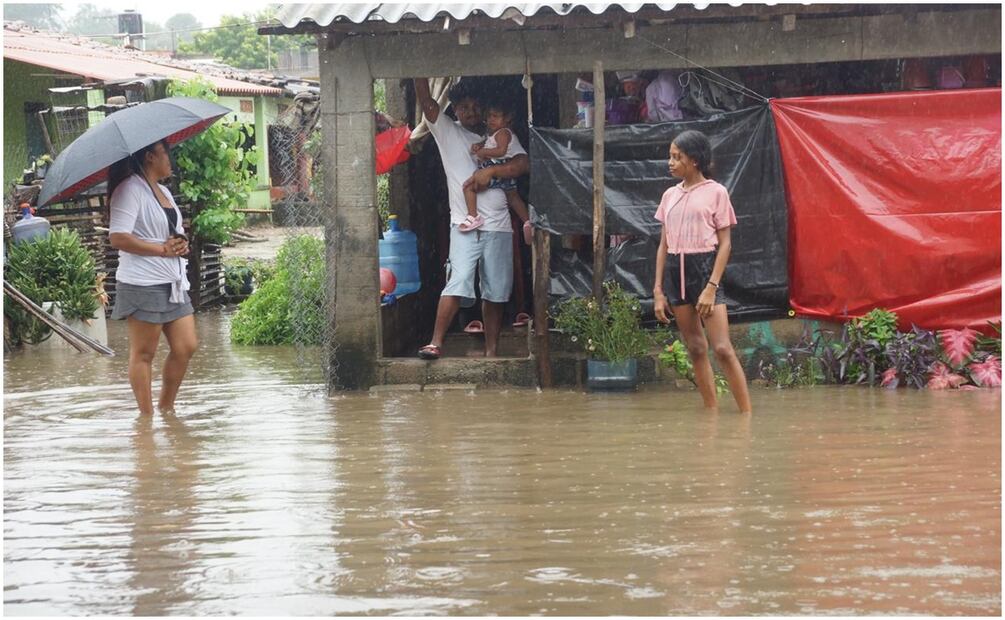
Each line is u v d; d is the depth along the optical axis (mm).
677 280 8477
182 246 8875
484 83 13484
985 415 7938
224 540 5137
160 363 12492
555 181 9898
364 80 10062
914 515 5223
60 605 4344
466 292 10328
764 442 7078
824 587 4266
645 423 7945
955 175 9719
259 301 14648
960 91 9719
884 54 9812
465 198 10352
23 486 6340
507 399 9383
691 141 8383
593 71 9852
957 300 9742
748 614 4020
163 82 19578
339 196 10172
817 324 10008
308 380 11023
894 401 8703
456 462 6699
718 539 4906
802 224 9906
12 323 13898
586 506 5531
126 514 5664
